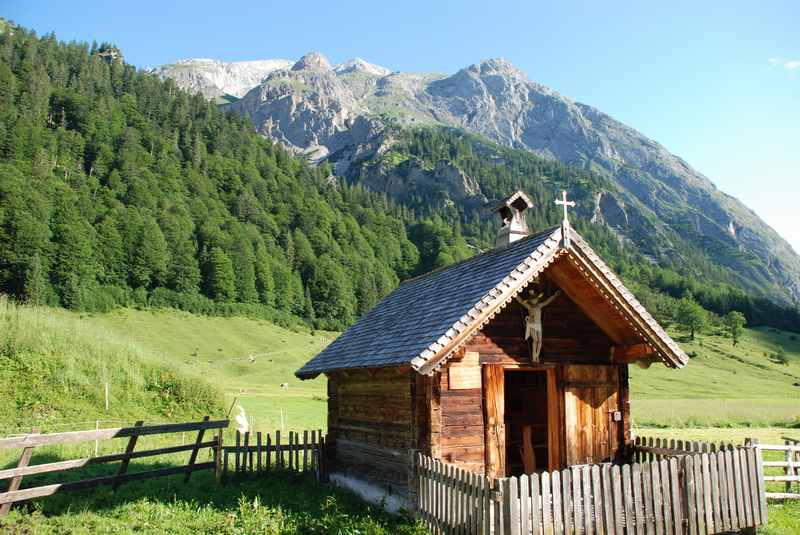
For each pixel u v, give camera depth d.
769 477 17.23
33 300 102.06
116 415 25.00
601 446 14.85
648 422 44.97
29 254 111.25
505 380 19.38
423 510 12.27
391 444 14.77
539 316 14.38
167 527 12.29
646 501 11.42
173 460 20.39
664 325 170.50
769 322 188.75
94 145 173.38
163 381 28.58
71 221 121.25
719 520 12.24
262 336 121.38
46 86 189.62
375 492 15.38
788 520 14.46
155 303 126.19
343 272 169.38
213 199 181.25
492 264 14.99
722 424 44.12
